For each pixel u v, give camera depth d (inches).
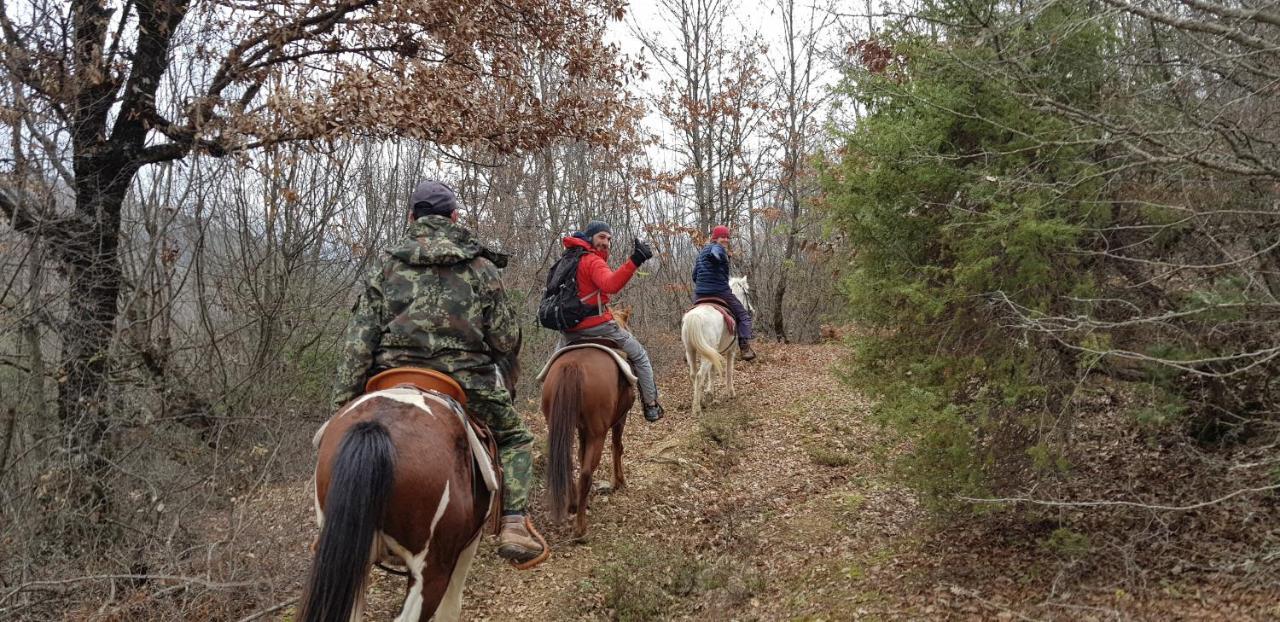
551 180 615.2
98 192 244.1
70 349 233.1
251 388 299.1
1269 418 191.6
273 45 289.4
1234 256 175.2
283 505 234.2
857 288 212.7
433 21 309.0
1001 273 191.9
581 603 219.9
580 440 263.0
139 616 198.7
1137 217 193.5
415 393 140.6
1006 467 202.4
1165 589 169.9
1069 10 185.6
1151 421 183.0
